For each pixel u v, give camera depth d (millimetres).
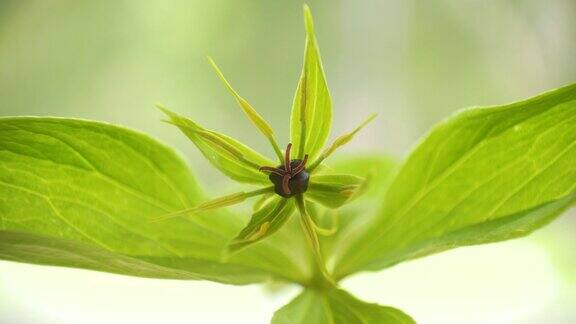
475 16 597
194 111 567
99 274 414
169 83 574
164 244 309
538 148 300
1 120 292
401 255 307
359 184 278
